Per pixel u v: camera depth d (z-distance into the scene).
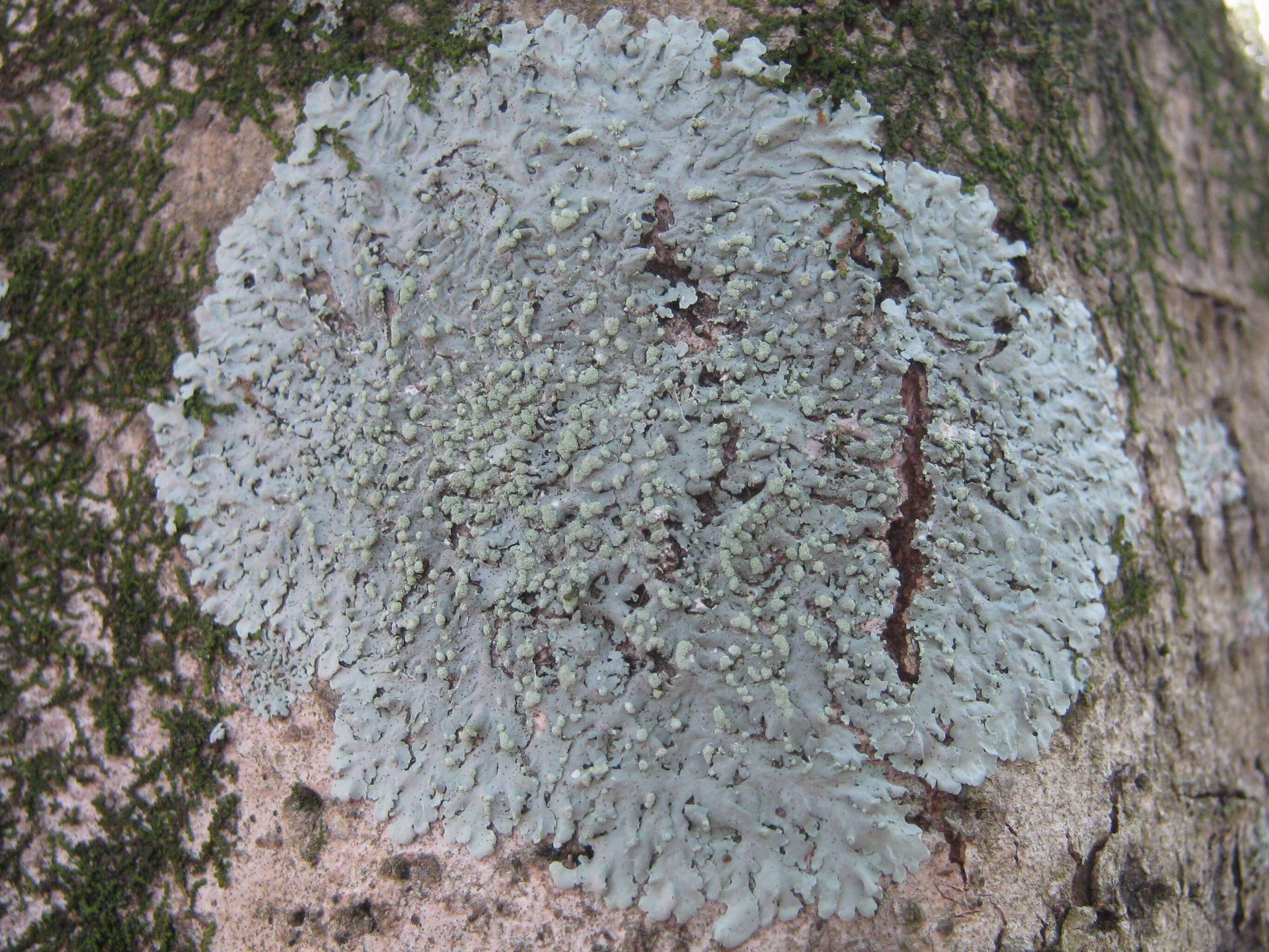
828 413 0.11
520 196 0.11
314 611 0.11
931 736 0.11
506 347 0.11
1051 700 0.11
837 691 0.11
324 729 0.11
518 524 0.11
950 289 0.11
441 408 0.11
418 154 0.11
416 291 0.11
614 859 0.11
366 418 0.11
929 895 0.11
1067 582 0.11
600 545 0.11
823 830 0.11
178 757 0.11
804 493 0.11
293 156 0.11
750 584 0.11
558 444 0.11
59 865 0.11
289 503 0.11
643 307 0.11
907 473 0.11
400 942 0.11
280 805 0.11
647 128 0.11
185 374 0.11
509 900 0.11
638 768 0.11
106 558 0.11
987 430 0.11
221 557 0.11
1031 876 0.11
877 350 0.11
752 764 0.11
